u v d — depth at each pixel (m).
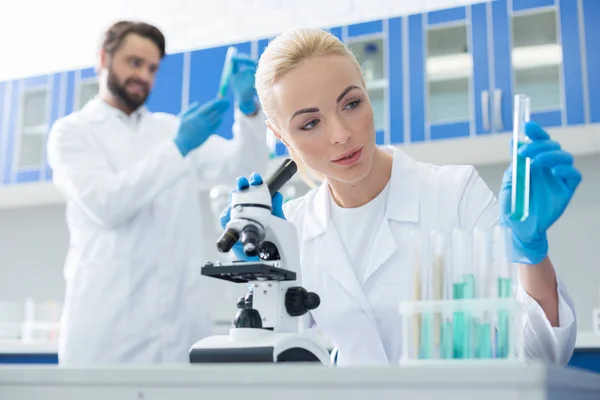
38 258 4.45
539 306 1.21
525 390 0.75
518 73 3.34
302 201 1.82
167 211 2.70
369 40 3.60
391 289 1.60
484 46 3.35
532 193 1.12
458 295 1.02
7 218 4.58
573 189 1.09
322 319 1.66
